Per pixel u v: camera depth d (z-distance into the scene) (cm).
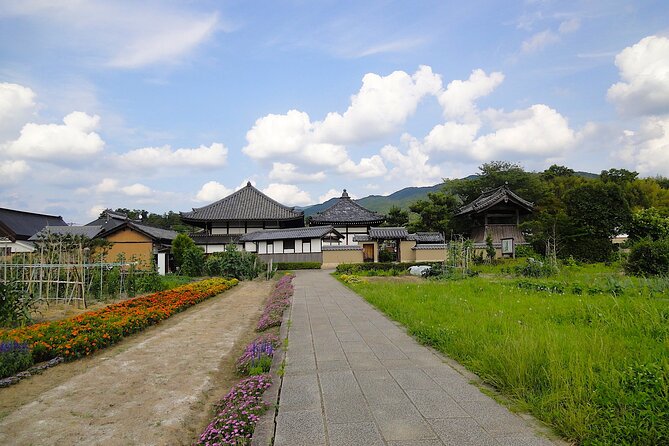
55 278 1551
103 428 454
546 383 439
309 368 586
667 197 4100
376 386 503
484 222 3403
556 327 680
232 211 3994
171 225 6719
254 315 1202
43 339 748
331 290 1650
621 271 1772
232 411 433
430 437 365
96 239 2384
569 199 2859
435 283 1565
